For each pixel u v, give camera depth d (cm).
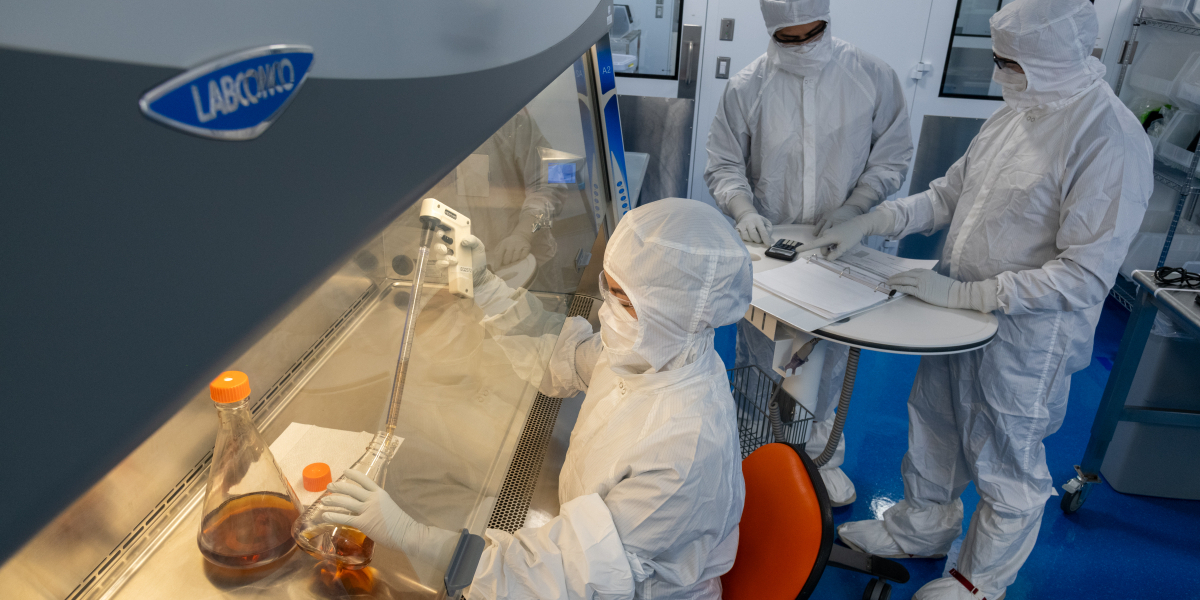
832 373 226
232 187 22
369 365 82
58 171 17
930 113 370
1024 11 147
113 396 20
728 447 104
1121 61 351
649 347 101
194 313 22
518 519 102
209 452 85
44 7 17
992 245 171
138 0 20
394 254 80
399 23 34
